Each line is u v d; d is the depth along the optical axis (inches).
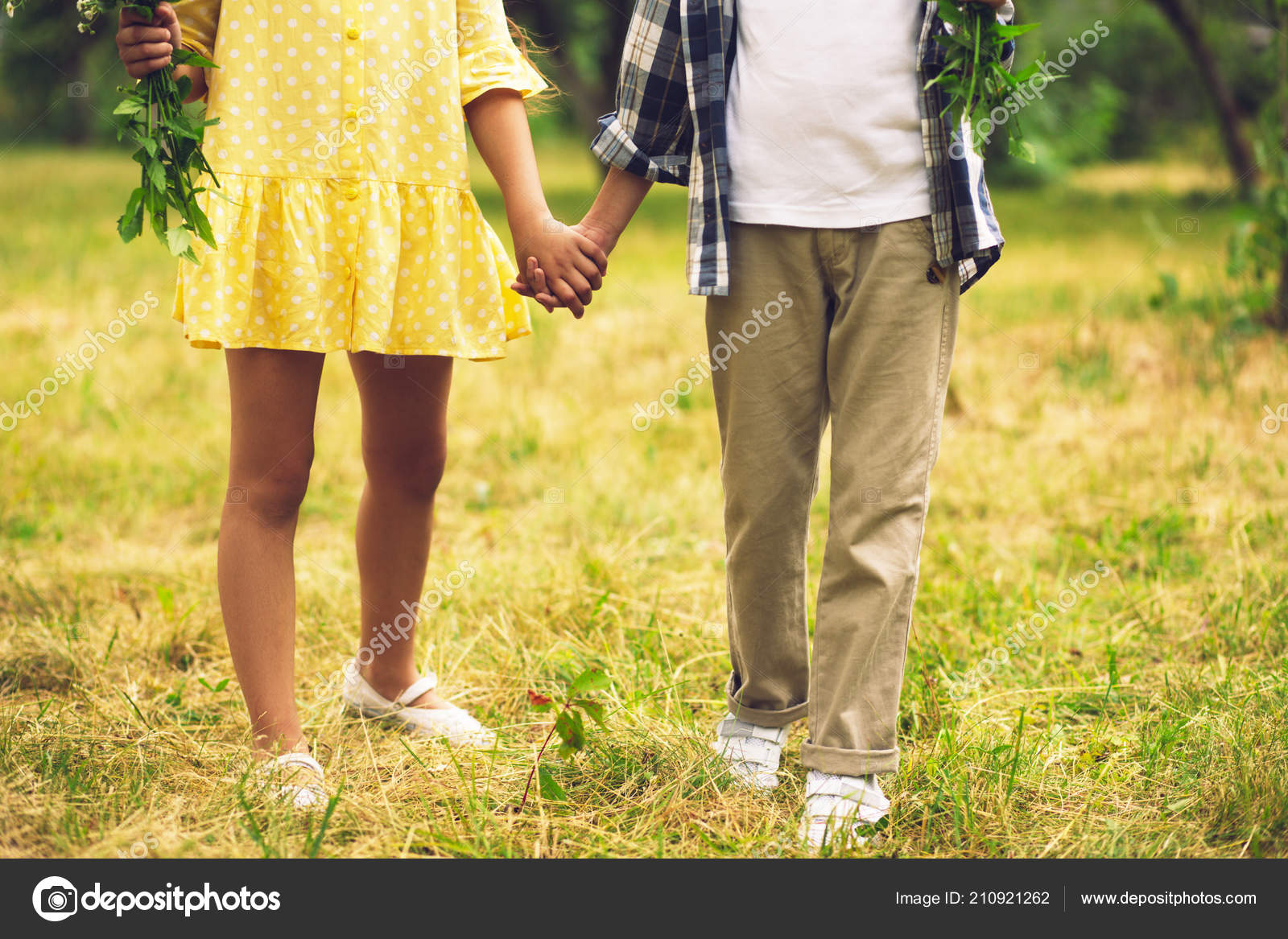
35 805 93.9
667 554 166.4
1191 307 302.8
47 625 137.3
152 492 192.1
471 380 255.3
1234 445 203.0
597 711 97.3
